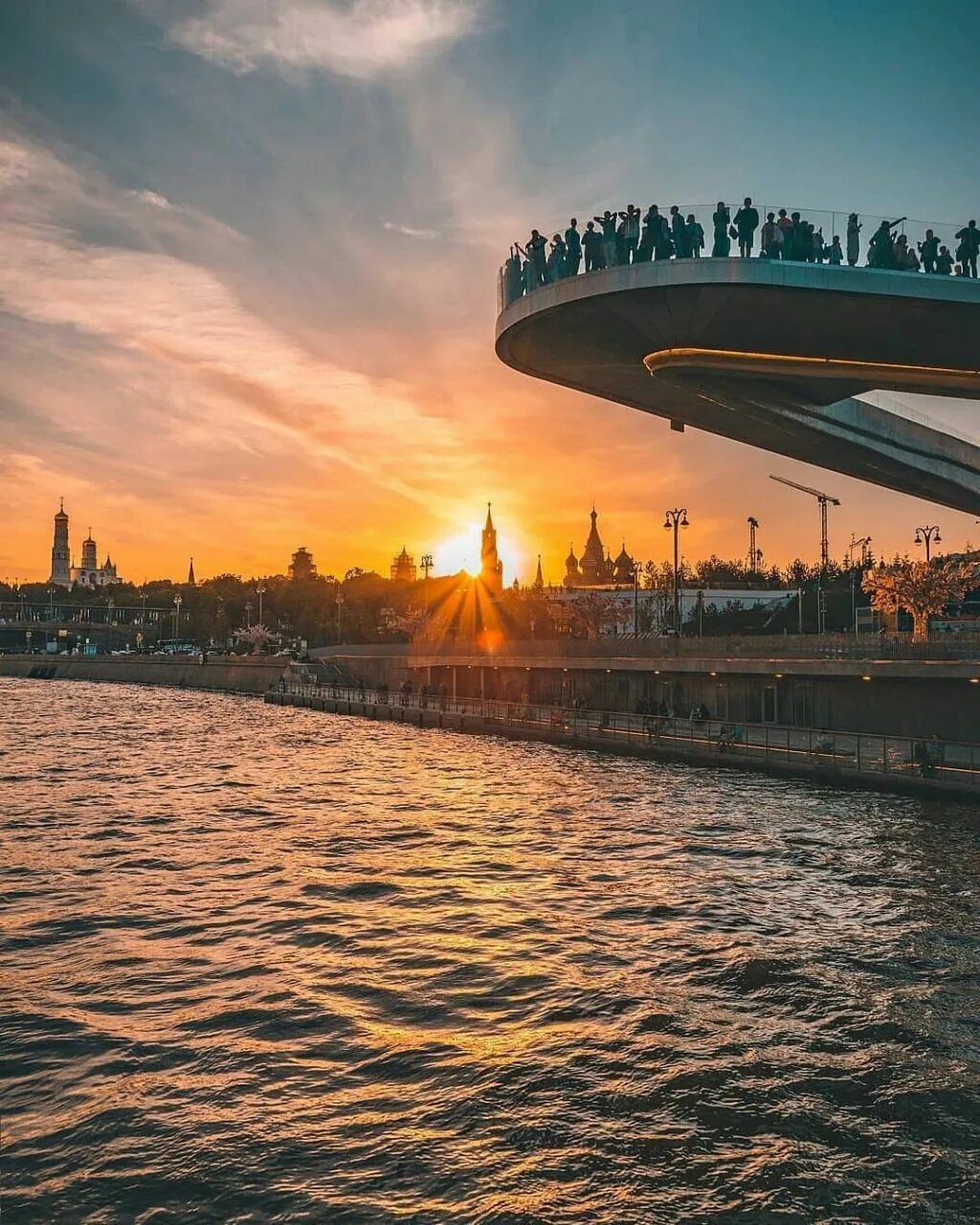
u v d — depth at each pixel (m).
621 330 46.09
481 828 35.72
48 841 33.88
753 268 40.03
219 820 38.09
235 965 21.02
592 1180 12.91
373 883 27.86
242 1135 14.09
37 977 20.25
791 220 40.22
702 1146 13.72
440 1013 18.33
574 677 71.31
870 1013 18.12
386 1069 16.06
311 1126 14.32
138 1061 16.38
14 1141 13.97
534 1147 13.72
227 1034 17.45
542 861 30.23
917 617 70.25
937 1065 16.11
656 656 63.94
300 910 25.20
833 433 54.44
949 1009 18.36
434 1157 13.50
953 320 42.31
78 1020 18.00
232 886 27.69
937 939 22.23
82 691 140.62
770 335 44.78
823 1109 14.68
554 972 20.38
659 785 43.12
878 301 41.03
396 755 59.16
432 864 30.16
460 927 23.59
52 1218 12.23
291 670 124.31
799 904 25.02
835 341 45.34
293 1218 12.20
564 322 46.12
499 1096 15.12
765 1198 12.49
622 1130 14.10
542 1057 16.44
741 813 36.22
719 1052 16.59
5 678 191.38
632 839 32.84
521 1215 12.17
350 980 20.03
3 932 23.23
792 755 44.19
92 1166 13.34
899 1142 13.80
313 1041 17.14
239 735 73.12
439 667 92.25
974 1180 12.91
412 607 185.50
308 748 63.59
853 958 21.03
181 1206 12.48
